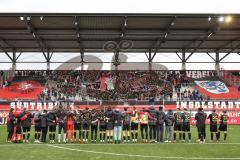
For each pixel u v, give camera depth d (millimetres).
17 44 40875
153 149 18406
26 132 21578
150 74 45312
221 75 45781
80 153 17016
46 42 39531
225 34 35719
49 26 31766
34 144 20594
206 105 38500
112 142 21453
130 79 45062
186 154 16766
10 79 44656
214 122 22250
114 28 32750
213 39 38469
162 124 21828
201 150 18078
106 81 44844
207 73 45812
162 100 40688
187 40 38438
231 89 44344
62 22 30250
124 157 15844
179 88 44375
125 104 38594
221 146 19750
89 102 38688
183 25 31609
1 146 19609
